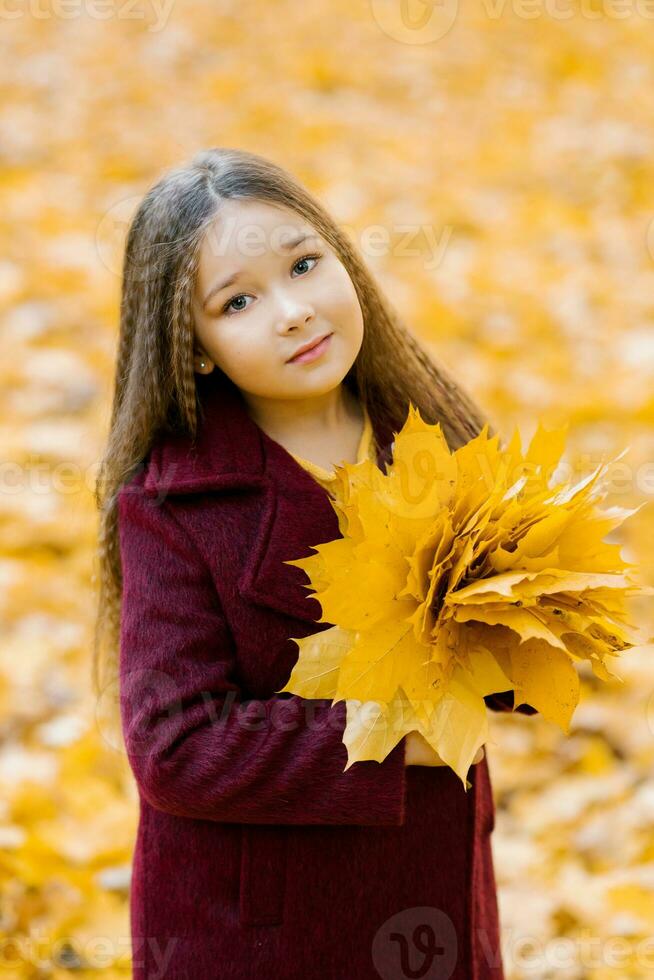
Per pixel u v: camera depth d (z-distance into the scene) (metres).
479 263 4.38
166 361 1.30
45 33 6.06
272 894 1.27
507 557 1.13
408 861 1.30
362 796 1.18
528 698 1.17
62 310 3.93
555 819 2.35
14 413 3.43
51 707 2.56
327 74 5.81
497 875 2.23
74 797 2.31
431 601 1.12
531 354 3.89
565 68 6.02
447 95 5.72
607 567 1.20
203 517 1.27
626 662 2.71
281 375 1.25
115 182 4.79
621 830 2.31
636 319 4.10
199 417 1.33
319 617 1.27
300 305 1.23
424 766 1.32
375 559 1.13
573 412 3.59
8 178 4.80
